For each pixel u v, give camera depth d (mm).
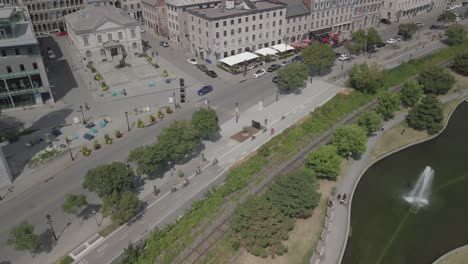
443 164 77500
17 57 87375
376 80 98812
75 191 66312
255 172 70500
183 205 62812
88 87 105375
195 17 120188
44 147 78562
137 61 123875
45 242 56000
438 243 59625
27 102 94188
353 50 120875
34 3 147875
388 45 137750
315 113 89250
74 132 83688
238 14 116500
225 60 114062
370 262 56062
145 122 87625
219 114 90812
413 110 87062
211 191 65562
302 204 57938
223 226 58375
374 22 158375
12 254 54281
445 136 86625
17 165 73125
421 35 148250
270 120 88125
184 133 69000
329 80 109312
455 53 127375
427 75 101750
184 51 133625
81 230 58094
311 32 137375
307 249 56219
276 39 130625
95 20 122000
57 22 156000
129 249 51875
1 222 59812
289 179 60344
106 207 55281
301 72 96375
